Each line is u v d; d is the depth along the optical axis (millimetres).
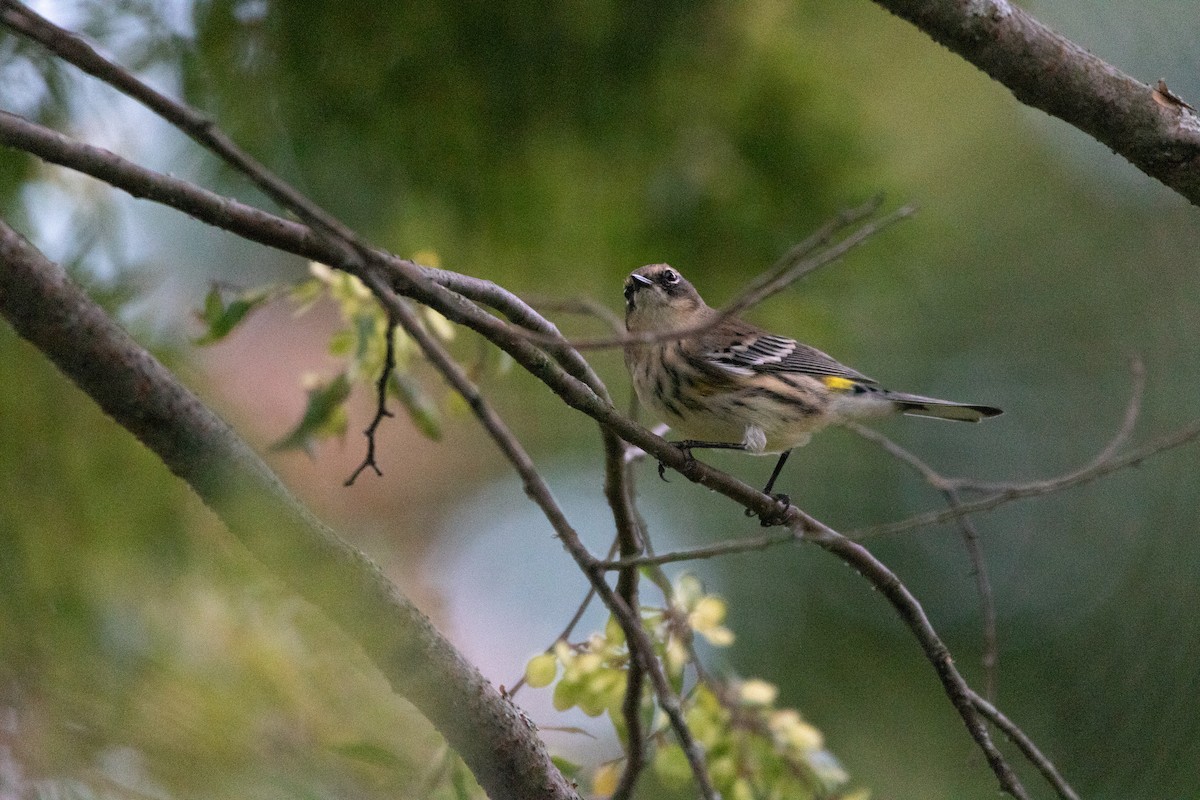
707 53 11758
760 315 12422
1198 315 15000
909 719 13211
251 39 10523
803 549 14305
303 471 16812
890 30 13695
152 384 5988
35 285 5676
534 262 12680
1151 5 14984
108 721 8000
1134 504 13219
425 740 8000
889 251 12281
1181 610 11500
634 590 8242
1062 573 13164
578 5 11047
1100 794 10461
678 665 8086
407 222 11914
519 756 6984
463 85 11328
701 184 12227
